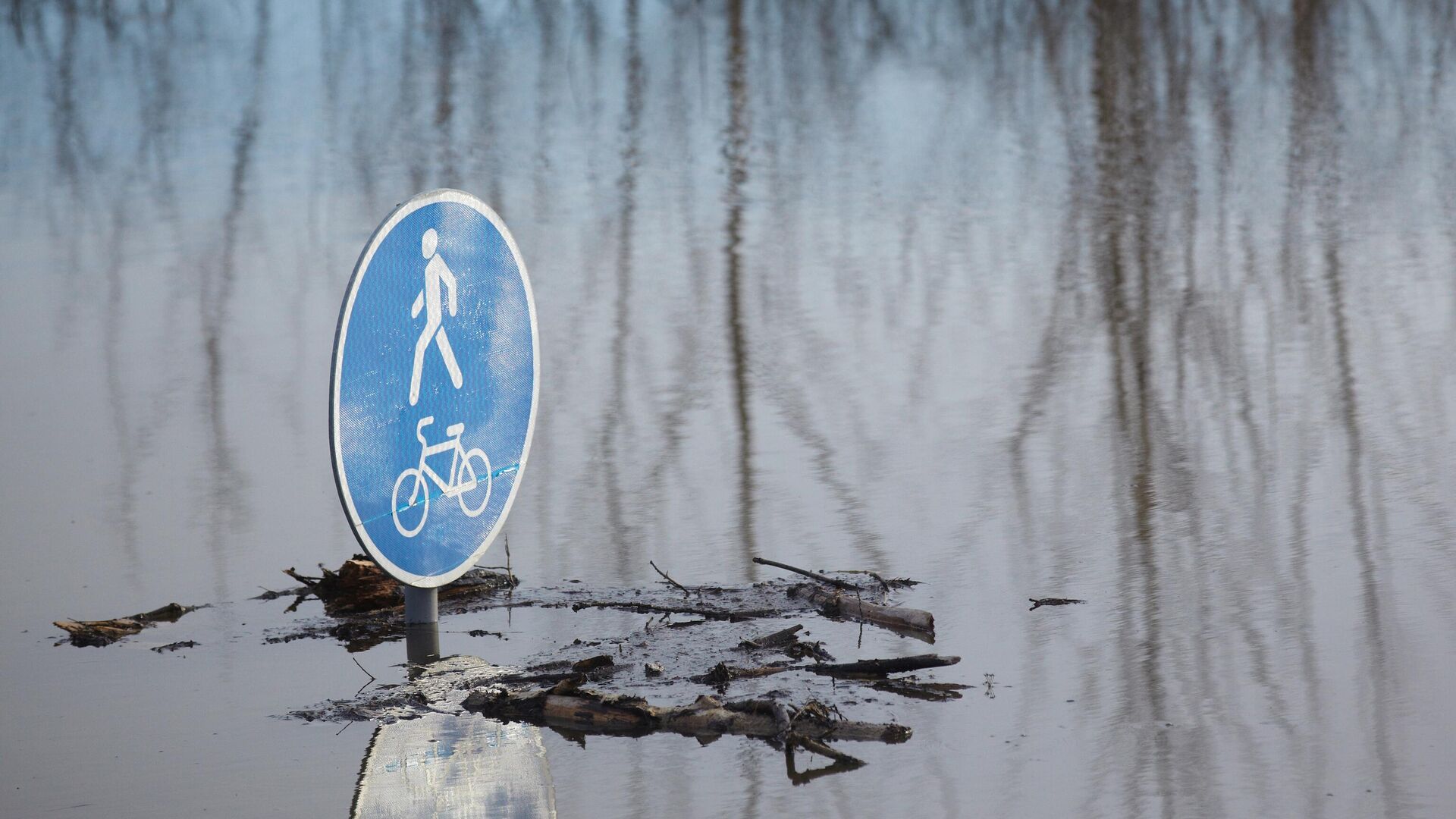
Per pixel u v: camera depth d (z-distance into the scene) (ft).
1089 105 93.56
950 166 76.89
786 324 49.06
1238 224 62.28
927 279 54.65
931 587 27.61
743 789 19.72
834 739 21.12
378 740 21.63
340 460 24.30
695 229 63.72
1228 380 41.39
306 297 54.29
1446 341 44.11
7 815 19.58
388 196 72.08
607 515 32.55
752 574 28.68
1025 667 23.62
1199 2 134.51
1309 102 92.38
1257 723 21.30
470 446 26.76
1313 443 35.68
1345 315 47.67
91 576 29.55
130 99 104.32
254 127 93.45
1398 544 28.86
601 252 59.88
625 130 89.20
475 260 26.61
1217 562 28.30
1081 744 20.76
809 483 34.30
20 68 119.24
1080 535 30.17
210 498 34.40
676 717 21.81
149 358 47.03
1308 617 25.34
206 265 59.62
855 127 88.58
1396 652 23.71
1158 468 34.40
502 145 85.46
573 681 22.71
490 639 25.76
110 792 20.17
